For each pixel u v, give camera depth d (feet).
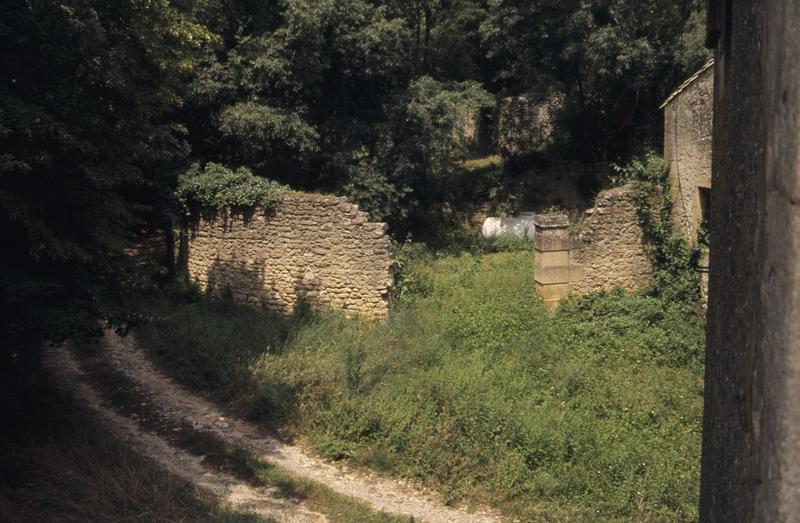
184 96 52.75
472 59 86.79
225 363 38.78
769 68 5.74
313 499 27.91
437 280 50.55
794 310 5.35
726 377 7.68
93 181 28.04
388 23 58.39
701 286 43.09
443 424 31.09
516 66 71.87
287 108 57.06
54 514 23.93
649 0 58.03
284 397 34.96
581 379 35.22
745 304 6.53
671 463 28.04
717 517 8.00
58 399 33.96
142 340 43.96
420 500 28.19
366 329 43.98
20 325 26.58
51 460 27.30
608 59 61.21
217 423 34.09
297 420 33.40
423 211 71.51
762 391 5.69
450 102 63.10
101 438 30.35
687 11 61.00
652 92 66.85
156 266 47.26
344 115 61.87
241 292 50.19
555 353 38.47
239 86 56.75
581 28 62.13
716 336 8.91
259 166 57.93
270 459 31.01
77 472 27.02
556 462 29.07
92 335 28.68
